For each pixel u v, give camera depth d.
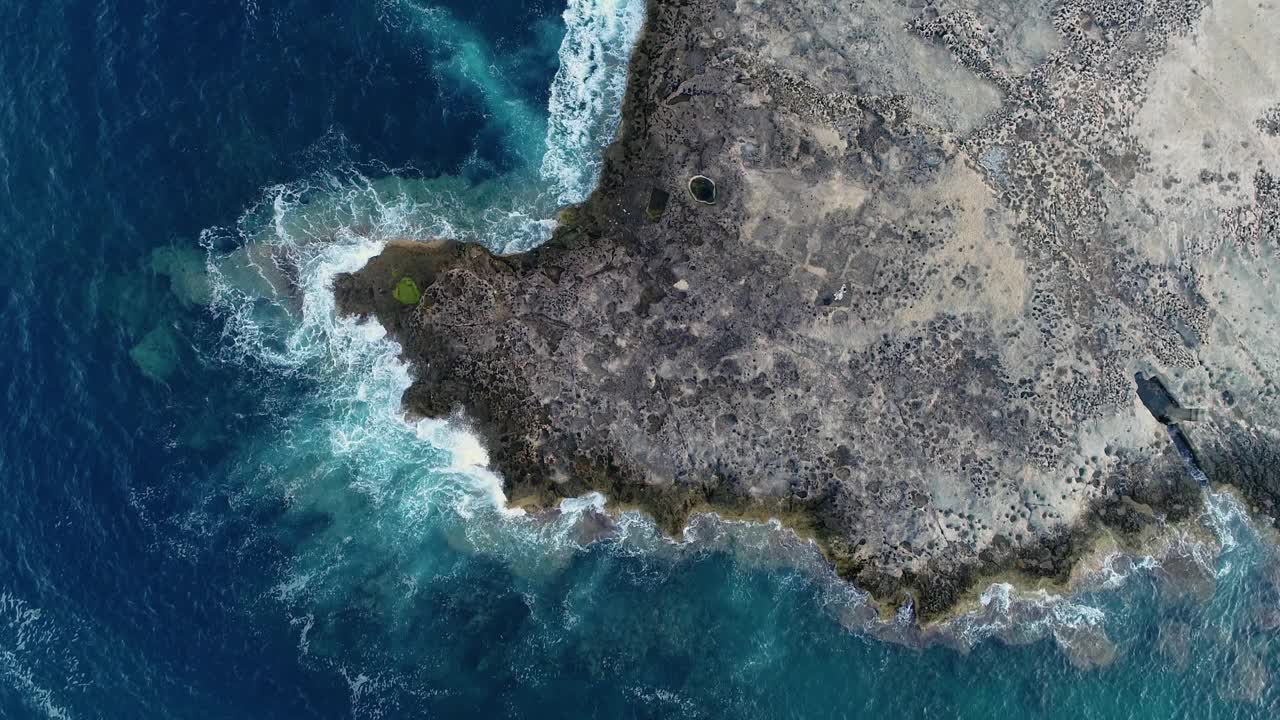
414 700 32.50
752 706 32.94
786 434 34.09
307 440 34.28
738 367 34.28
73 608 32.31
